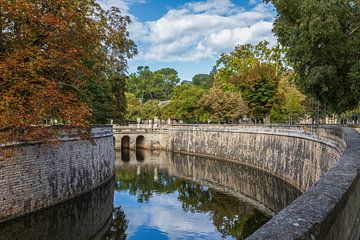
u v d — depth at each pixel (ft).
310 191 17.93
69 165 96.73
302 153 116.16
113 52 112.27
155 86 495.82
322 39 82.43
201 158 219.61
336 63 85.30
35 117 69.46
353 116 150.61
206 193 129.59
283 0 91.30
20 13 66.95
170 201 116.78
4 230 71.92
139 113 330.13
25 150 78.64
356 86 83.66
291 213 14.14
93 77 113.70
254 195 125.49
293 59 91.61
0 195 71.61
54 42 75.51
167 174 168.86
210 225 91.61
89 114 79.00
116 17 99.86
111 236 81.66
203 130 232.94
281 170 137.80
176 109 270.26
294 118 214.28
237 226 90.53
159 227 88.94
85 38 81.82
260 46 226.58
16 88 70.03
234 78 213.25
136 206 109.50
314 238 12.38
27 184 78.95
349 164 26.35
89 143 111.04
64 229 82.99
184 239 80.48
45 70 80.94
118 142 275.39
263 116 210.59
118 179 155.02
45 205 84.64
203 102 234.99
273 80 192.34
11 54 70.08
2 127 67.05
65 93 83.05
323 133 92.48
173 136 269.03
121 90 162.40
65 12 74.38
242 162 185.47
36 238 76.28
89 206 103.55
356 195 23.91
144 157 232.12
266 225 12.66
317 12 79.15
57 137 87.81
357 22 84.17
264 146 161.27
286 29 93.71
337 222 16.33
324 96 92.53
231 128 201.05
